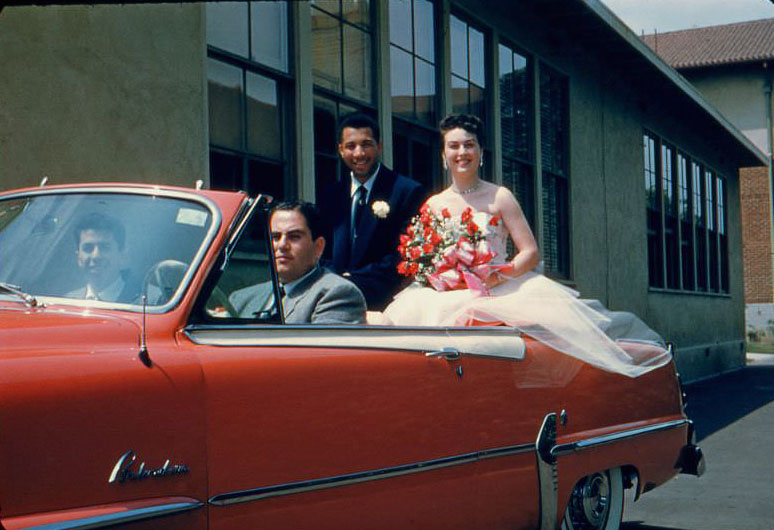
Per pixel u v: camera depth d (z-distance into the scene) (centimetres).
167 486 254
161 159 693
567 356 451
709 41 4112
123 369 253
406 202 555
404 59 1095
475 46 1275
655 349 550
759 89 3844
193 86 727
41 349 253
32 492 226
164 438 255
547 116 1496
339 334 326
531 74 1436
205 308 296
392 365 338
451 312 476
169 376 261
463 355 378
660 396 539
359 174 564
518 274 511
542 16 1470
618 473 503
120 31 661
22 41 588
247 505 276
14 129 580
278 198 861
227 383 275
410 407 342
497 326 425
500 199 535
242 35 813
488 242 522
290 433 291
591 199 1648
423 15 1141
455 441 365
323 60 935
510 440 399
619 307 1772
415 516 342
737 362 2692
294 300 398
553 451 425
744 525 612
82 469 236
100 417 241
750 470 844
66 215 322
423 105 1137
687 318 2231
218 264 300
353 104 985
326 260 571
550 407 431
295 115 876
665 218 2141
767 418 1283
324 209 575
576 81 1597
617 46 1650
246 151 818
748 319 3812
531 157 1431
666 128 2141
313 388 302
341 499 308
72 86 621
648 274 1973
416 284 527
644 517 641
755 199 3838
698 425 1205
